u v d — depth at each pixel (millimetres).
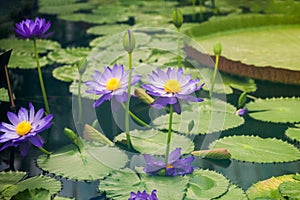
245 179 2619
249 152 2705
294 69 3125
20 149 2723
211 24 3611
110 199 2521
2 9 4074
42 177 2633
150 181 2574
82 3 4641
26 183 2609
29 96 3072
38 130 2656
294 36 3547
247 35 3580
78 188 2596
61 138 2822
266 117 2891
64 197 2551
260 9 4246
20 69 3299
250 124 2877
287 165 2682
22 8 4160
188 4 4602
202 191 2541
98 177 2600
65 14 4172
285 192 2520
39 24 2844
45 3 4504
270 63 3182
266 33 3605
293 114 2902
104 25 3830
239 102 2949
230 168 2668
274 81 3172
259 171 2652
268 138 2777
